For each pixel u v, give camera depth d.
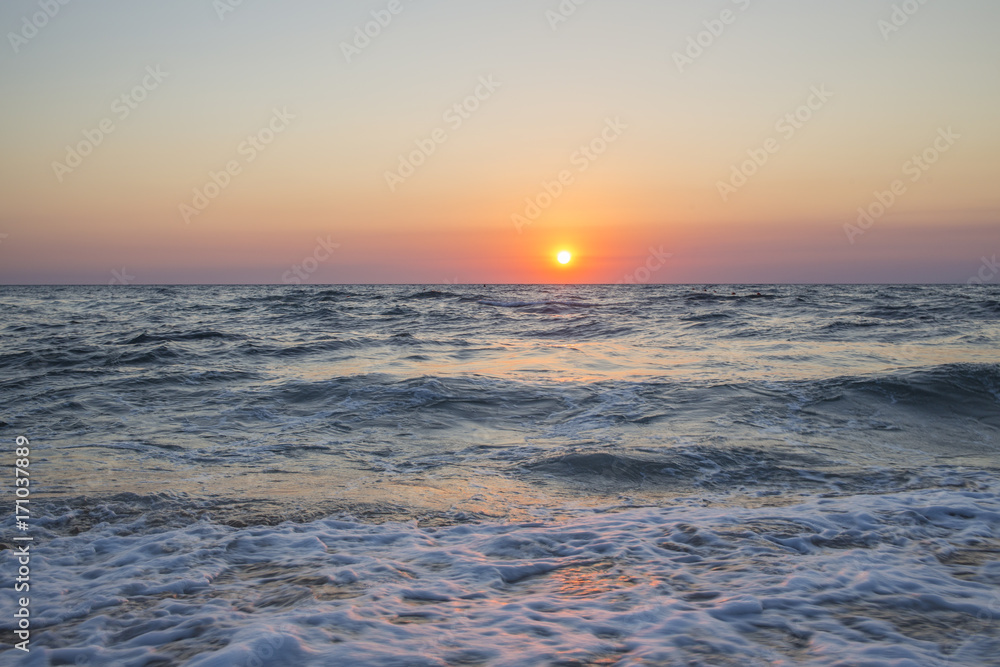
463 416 9.78
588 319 25.88
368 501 6.07
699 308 31.69
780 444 8.11
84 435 8.70
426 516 5.68
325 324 25.41
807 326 21.38
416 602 3.92
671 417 9.47
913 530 5.14
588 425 9.15
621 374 12.96
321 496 6.21
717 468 7.16
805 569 4.37
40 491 6.26
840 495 6.24
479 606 3.87
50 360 15.27
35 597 4.01
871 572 4.29
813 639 3.41
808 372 12.77
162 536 5.13
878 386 10.75
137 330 22.92
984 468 7.18
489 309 33.53
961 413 9.65
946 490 6.30
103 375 13.30
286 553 4.79
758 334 19.83
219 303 41.12
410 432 8.91
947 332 19.28
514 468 7.23
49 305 42.16
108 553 4.78
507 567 4.48
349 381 11.98
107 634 3.52
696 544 4.89
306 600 3.94
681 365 14.11
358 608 3.83
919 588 4.04
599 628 3.56
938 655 3.23
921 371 11.45
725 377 12.35
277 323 25.97
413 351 17.16
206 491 6.34
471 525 5.42
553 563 4.57
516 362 14.95
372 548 4.89
